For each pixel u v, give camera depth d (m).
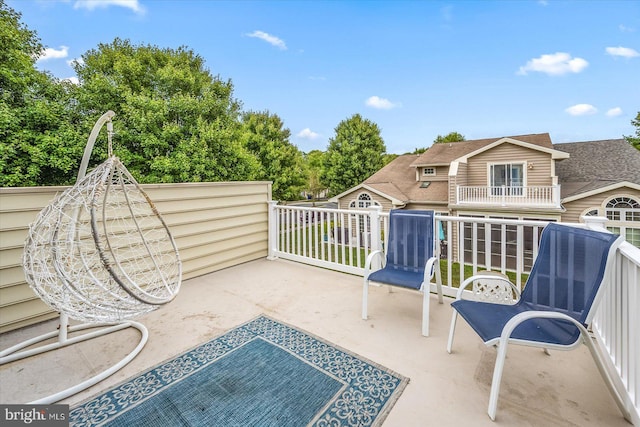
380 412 1.58
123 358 2.12
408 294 3.27
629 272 1.55
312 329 2.51
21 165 7.19
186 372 1.94
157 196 3.54
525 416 1.53
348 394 1.72
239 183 4.48
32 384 1.86
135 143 9.18
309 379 1.85
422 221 2.80
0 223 2.51
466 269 6.69
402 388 1.76
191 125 10.02
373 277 2.62
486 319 1.75
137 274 3.29
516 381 1.80
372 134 20.58
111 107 9.03
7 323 2.58
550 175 9.05
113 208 3.10
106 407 1.64
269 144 17.38
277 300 3.15
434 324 2.56
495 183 10.09
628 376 1.54
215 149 10.26
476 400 1.65
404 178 13.64
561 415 1.54
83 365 2.05
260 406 1.64
